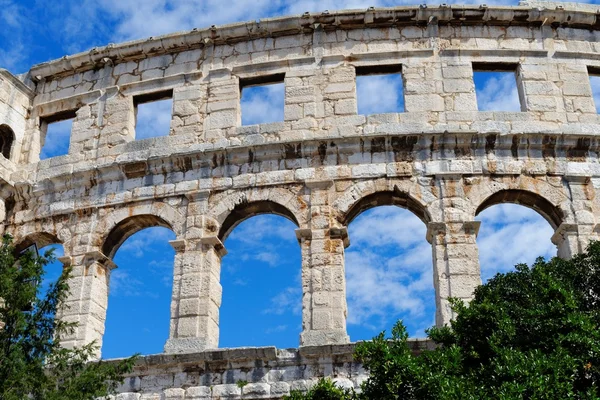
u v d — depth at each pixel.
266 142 38.19
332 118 39.12
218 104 40.62
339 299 34.28
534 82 39.91
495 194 36.75
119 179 39.56
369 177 37.16
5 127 42.59
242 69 41.34
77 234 38.62
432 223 35.69
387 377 23.77
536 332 25.06
